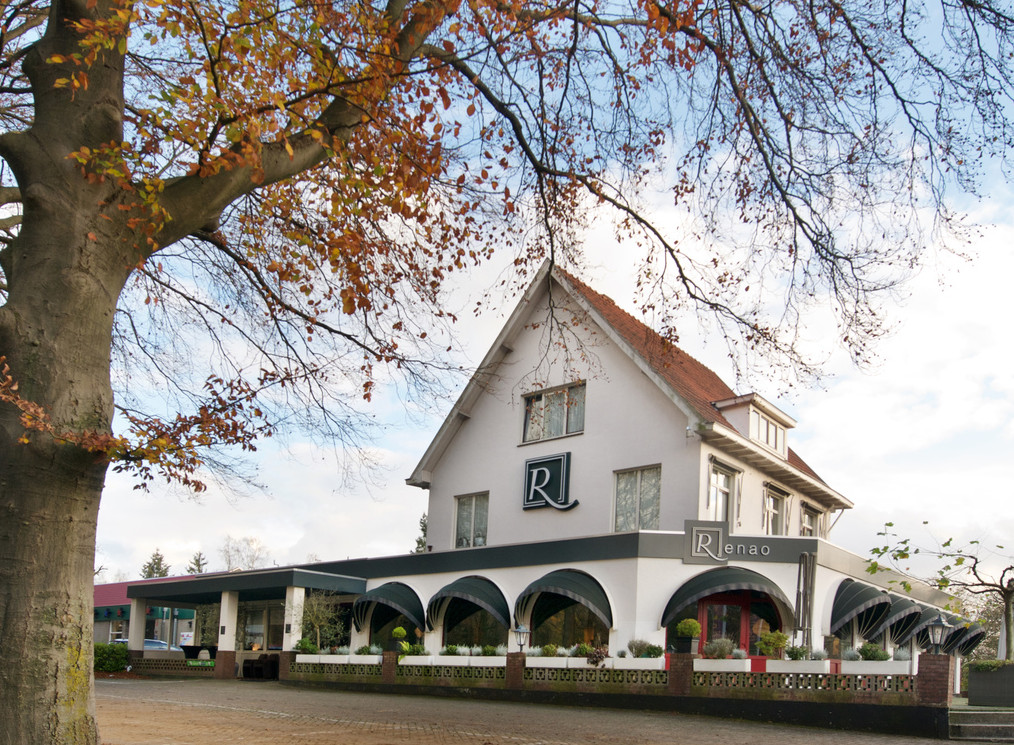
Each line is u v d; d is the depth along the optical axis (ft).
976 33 37.47
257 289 38.73
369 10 32.04
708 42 39.32
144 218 27.81
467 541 100.58
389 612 95.30
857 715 54.60
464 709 61.62
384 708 60.90
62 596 25.31
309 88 30.42
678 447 84.58
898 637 90.89
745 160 42.98
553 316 55.31
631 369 89.81
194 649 103.55
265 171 31.09
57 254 26.63
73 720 25.02
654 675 64.28
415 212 35.04
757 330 44.70
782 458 94.07
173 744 37.96
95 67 28.04
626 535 75.46
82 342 26.63
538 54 39.42
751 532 90.07
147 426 27.48
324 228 39.60
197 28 27.84
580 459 91.81
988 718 53.62
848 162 41.37
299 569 90.53
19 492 25.11
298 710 57.57
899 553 34.32
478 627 86.84
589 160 44.78
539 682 70.03
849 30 40.16
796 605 71.31
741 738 48.19
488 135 40.65
